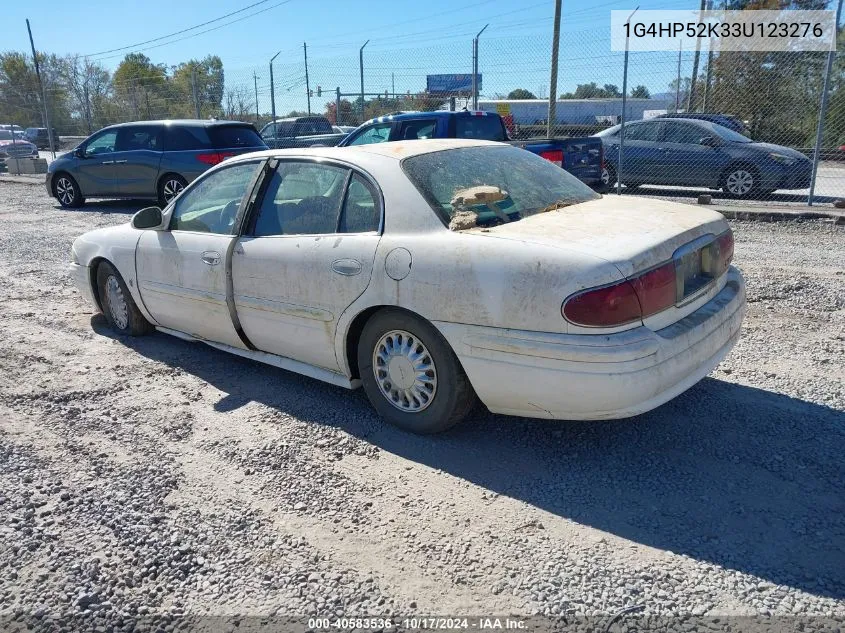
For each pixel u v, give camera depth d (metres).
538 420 3.91
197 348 5.34
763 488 3.17
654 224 3.53
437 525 2.97
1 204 15.52
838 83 14.09
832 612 2.40
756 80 14.74
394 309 3.61
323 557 2.79
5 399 4.41
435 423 3.64
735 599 2.48
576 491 3.20
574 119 19.12
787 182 11.81
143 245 5.07
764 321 5.48
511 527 2.94
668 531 2.88
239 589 2.62
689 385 3.35
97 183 14.11
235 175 4.58
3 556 2.83
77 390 4.54
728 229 4.00
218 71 23.05
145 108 24.08
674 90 15.66
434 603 2.51
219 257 4.42
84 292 5.88
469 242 3.31
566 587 2.57
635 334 3.04
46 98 23.69
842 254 7.81
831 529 2.85
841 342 4.93
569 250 3.08
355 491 3.25
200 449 3.70
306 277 3.93
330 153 4.09
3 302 6.82
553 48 14.00
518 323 3.14
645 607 2.46
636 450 3.55
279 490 3.28
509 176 4.07
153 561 2.78
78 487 3.34
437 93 15.41
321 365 4.15
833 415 3.83
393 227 3.61
